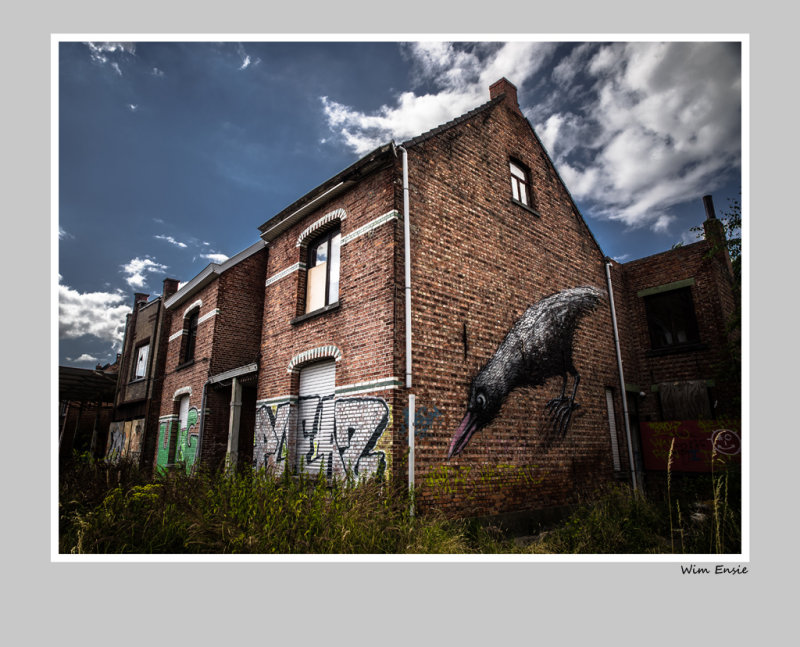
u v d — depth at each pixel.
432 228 8.28
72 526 5.63
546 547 6.42
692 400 11.40
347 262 8.62
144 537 5.36
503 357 8.86
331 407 8.53
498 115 10.57
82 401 21.42
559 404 9.70
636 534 6.46
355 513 5.44
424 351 7.57
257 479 6.52
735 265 11.70
